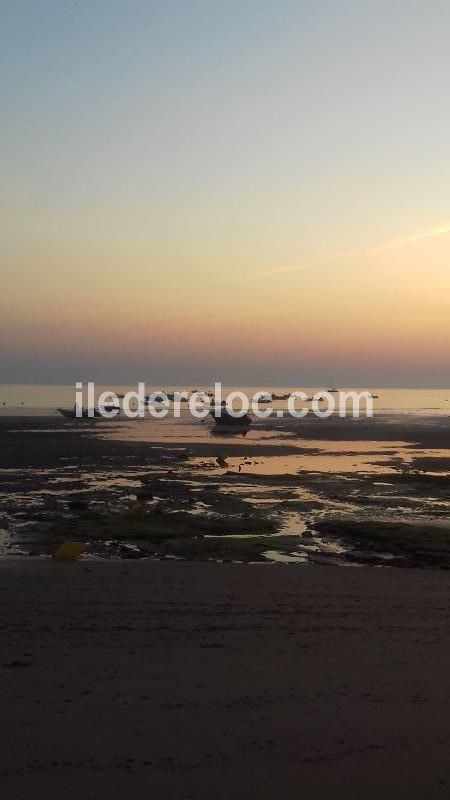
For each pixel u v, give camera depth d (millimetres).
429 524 23734
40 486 31469
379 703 7984
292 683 8688
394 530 21312
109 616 12102
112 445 52969
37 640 10547
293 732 7105
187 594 13891
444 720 7488
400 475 36312
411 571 16969
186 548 19359
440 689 8539
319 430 72688
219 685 8570
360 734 7078
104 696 8070
